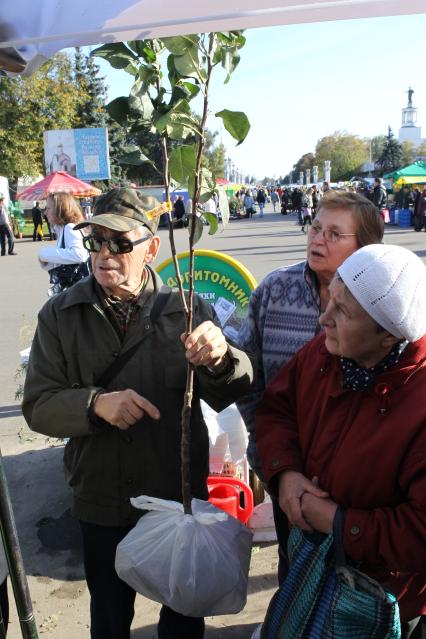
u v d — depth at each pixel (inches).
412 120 3535.9
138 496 76.5
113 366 75.4
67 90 1045.2
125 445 75.4
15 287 460.4
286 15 45.6
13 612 108.0
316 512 61.3
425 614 64.4
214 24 46.7
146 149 62.7
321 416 64.5
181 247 641.0
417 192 878.4
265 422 73.6
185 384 76.0
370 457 58.9
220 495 112.3
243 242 754.2
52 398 73.0
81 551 126.4
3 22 47.6
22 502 145.3
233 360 71.2
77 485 78.4
